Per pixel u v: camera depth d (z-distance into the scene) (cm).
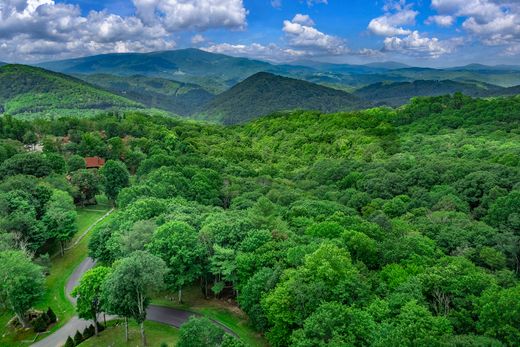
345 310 4006
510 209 8169
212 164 15462
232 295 6675
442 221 8188
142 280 4791
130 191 9625
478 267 5803
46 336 5912
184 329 4150
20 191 9081
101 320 6191
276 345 4753
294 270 5125
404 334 3631
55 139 17688
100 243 7575
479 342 3553
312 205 9156
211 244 6316
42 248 8931
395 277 5200
